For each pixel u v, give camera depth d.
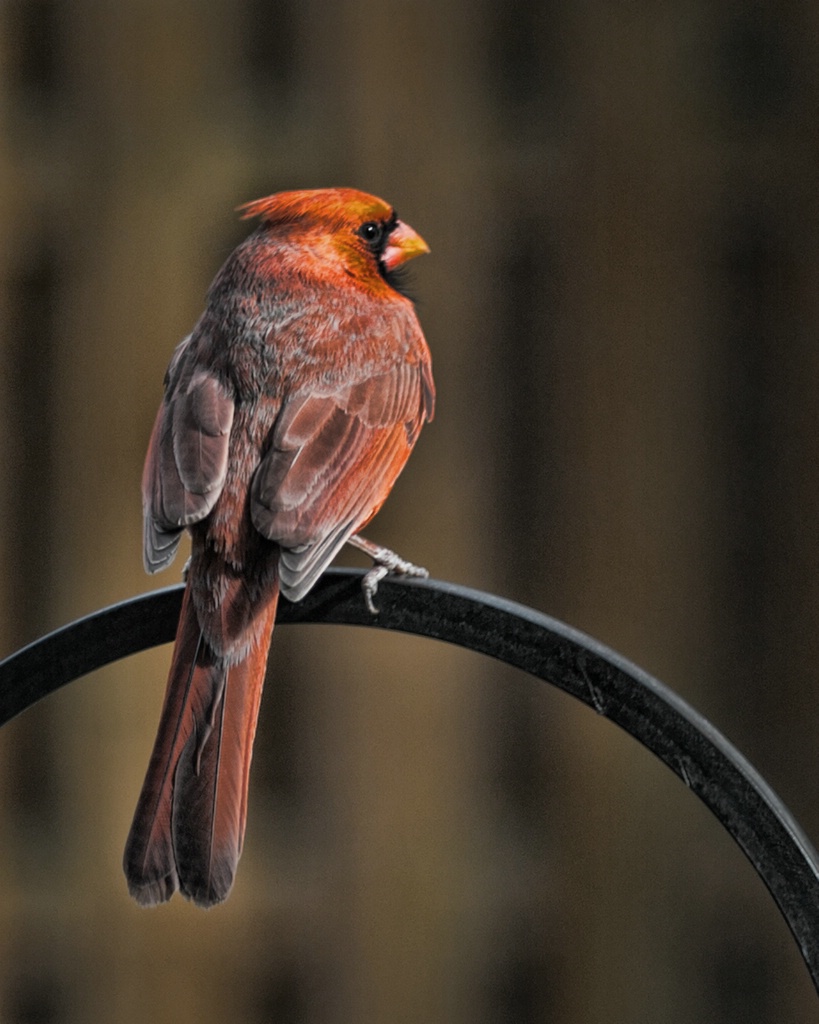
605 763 9.49
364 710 9.57
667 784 9.48
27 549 9.69
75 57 9.60
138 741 9.66
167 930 9.66
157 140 9.59
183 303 9.59
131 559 9.62
